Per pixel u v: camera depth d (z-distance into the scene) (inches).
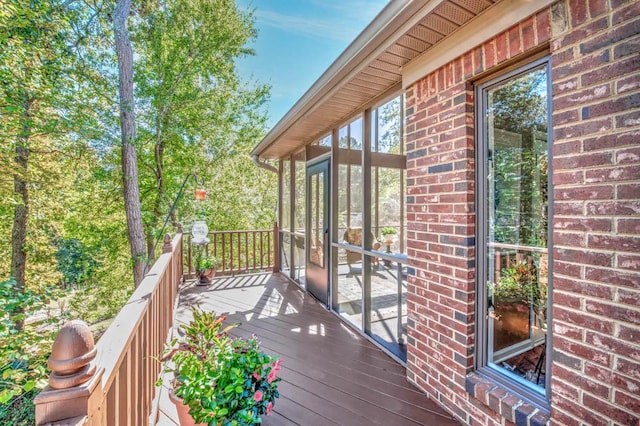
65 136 225.0
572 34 56.9
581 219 55.6
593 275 53.9
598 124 53.3
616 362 50.8
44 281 295.7
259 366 71.1
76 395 32.2
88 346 34.1
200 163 356.2
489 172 80.0
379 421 81.1
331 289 172.1
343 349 123.1
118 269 337.4
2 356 105.2
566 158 57.8
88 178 267.7
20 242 274.8
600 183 53.1
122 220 330.6
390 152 123.6
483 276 80.4
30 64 187.2
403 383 98.9
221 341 73.4
